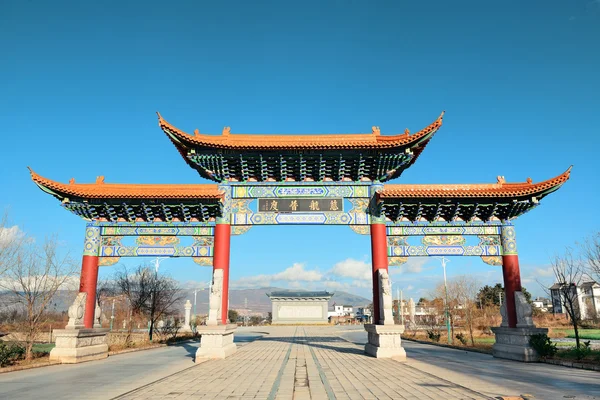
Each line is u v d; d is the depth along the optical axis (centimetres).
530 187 2450
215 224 2562
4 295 2506
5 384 1553
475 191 2414
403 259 2520
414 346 3531
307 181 2630
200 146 2455
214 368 1950
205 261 2541
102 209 2566
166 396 1312
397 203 2494
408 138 2406
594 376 1706
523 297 2402
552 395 1302
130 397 1302
